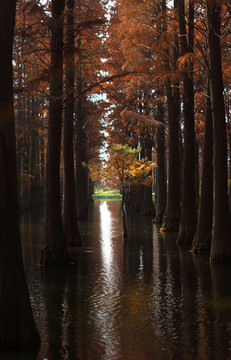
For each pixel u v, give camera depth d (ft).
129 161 75.87
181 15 63.05
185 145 65.16
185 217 63.26
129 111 88.69
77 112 116.26
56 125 49.52
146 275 41.60
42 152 166.20
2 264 22.13
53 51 48.14
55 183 49.14
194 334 24.84
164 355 21.70
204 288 36.17
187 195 63.77
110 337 24.39
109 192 487.20
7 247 22.02
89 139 145.89
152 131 102.83
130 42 71.26
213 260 47.80
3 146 21.66
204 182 56.75
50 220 48.37
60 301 32.22
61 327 26.16
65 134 64.08
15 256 22.31
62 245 48.16
